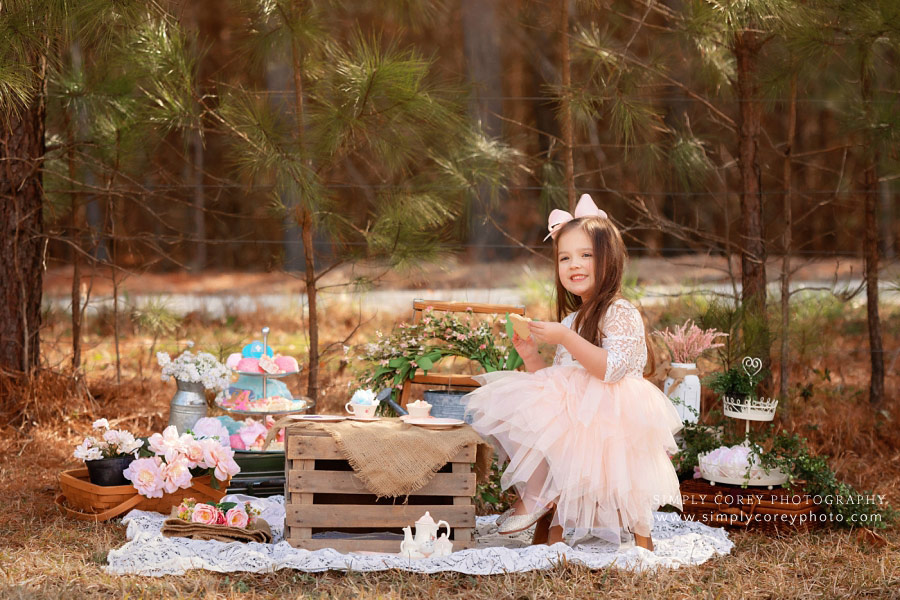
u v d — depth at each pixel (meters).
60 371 5.35
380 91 4.46
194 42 4.90
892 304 7.99
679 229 5.62
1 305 5.12
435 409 3.99
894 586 3.02
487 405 3.30
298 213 4.95
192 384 4.21
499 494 3.91
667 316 6.07
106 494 3.59
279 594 2.87
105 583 2.88
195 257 14.70
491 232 14.74
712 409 5.03
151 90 4.91
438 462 3.18
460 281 11.60
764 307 5.01
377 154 4.92
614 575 3.06
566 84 4.98
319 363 5.79
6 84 3.88
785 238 5.29
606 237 3.38
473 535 3.51
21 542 3.33
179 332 7.68
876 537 3.49
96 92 5.19
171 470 3.57
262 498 4.00
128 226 8.37
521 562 3.10
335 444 3.20
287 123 4.64
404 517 3.22
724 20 4.54
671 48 5.10
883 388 5.55
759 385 5.06
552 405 3.20
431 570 3.04
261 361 4.38
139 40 4.60
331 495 3.39
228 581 2.95
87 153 5.51
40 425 5.01
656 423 3.24
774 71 4.84
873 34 4.45
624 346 3.22
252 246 14.87
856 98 5.00
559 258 3.46
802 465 3.69
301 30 4.64
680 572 3.13
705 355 5.07
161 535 3.22
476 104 5.31
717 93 5.52
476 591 2.91
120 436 3.72
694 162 5.27
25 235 5.16
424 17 5.66
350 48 4.86
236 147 4.66
